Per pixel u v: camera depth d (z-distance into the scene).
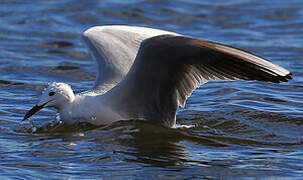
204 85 15.99
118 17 22.97
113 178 9.73
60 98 12.50
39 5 24.27
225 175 9.87
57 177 9.80
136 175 9.84
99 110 12.29
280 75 10.53
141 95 11.96
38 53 19.06
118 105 12.24
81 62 18.30
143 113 12.22
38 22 22.22
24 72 17.12
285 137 11.95
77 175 9.88
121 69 13.18
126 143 11.38
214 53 10.97
